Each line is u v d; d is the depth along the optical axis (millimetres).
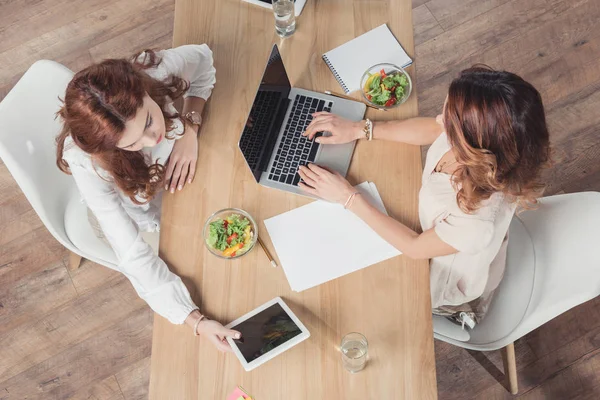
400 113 1772
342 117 1754
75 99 1349
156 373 1532
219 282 1608
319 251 1621
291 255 1622
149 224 1897
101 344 2406
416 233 1588
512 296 1795
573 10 2834
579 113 2674
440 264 1697
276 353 1482
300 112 1779
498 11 2852
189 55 1754
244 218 1646
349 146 1724
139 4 2934
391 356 1504
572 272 1636
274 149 1737
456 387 2287
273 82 1667
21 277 2506
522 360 2318
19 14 2934
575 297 1588
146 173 1611
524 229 1854
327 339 1529
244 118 1790
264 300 1582
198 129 1777
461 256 1628
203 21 1926
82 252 1857
